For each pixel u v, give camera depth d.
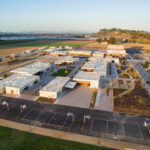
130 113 32.88
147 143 24.53
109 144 24.28
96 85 46.50
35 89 45.12
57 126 28.70
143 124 29.19
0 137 25.70
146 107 35.22
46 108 34.97
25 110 34.16
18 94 41.88
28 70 59.28
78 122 29.88
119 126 28.62
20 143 24.41
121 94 41.84
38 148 23.39
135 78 55.44
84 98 39.84
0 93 42.34
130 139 25.38
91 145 24.02
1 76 56.72
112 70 66.56
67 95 41.50
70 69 68.75
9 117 31.56
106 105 36.25
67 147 23.58
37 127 28.42
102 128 28.06
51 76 58.34
